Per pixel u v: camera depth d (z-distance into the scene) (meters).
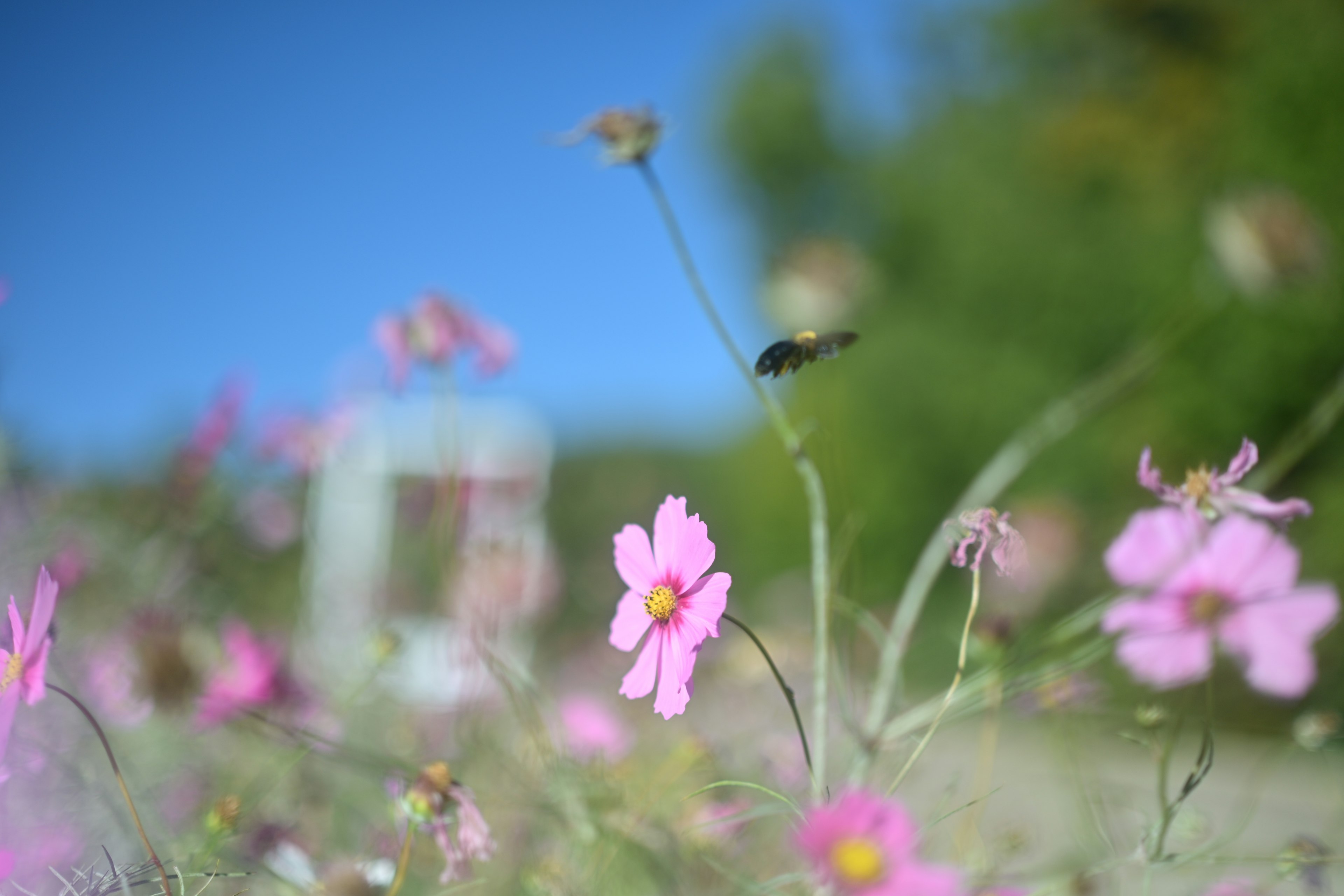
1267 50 2.90
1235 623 0.58
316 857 0.67
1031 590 1.20
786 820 0.65
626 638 0.55
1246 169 2.84
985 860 0.65
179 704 0.74
